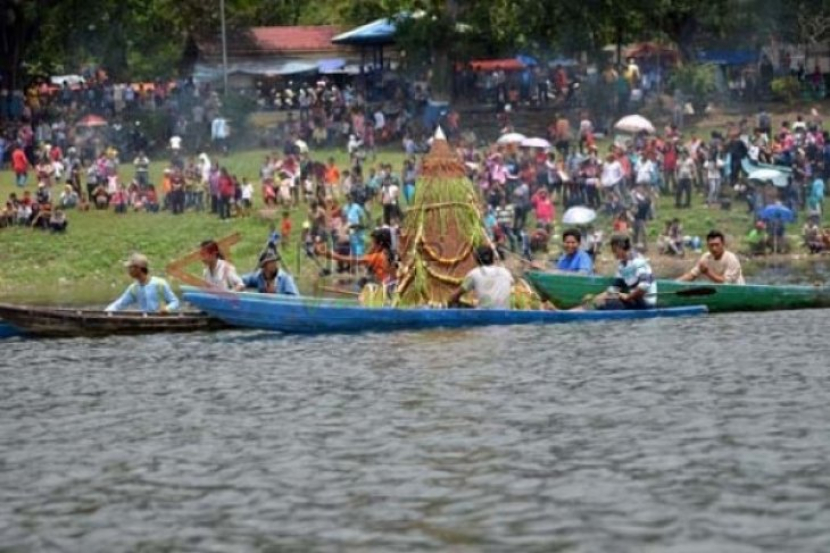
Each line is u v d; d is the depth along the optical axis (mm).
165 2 189375
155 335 66312
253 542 32438
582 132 138000
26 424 46531
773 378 50094
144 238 118938
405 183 121812
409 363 56406
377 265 71688
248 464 39562
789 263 110625
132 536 33219
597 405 46031
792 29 159375
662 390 48344
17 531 33938
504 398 47844
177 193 124250
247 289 69250
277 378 53938
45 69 179000
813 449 38719
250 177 136125
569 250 72812
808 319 67438
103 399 50719
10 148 142500
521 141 124875
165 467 39594
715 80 155125
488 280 68312
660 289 71688
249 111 152500
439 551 31312
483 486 36250
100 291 107312
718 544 30859
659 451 39125
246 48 193750
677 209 123562
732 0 156250
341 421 44969
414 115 151125
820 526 31859
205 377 54750
